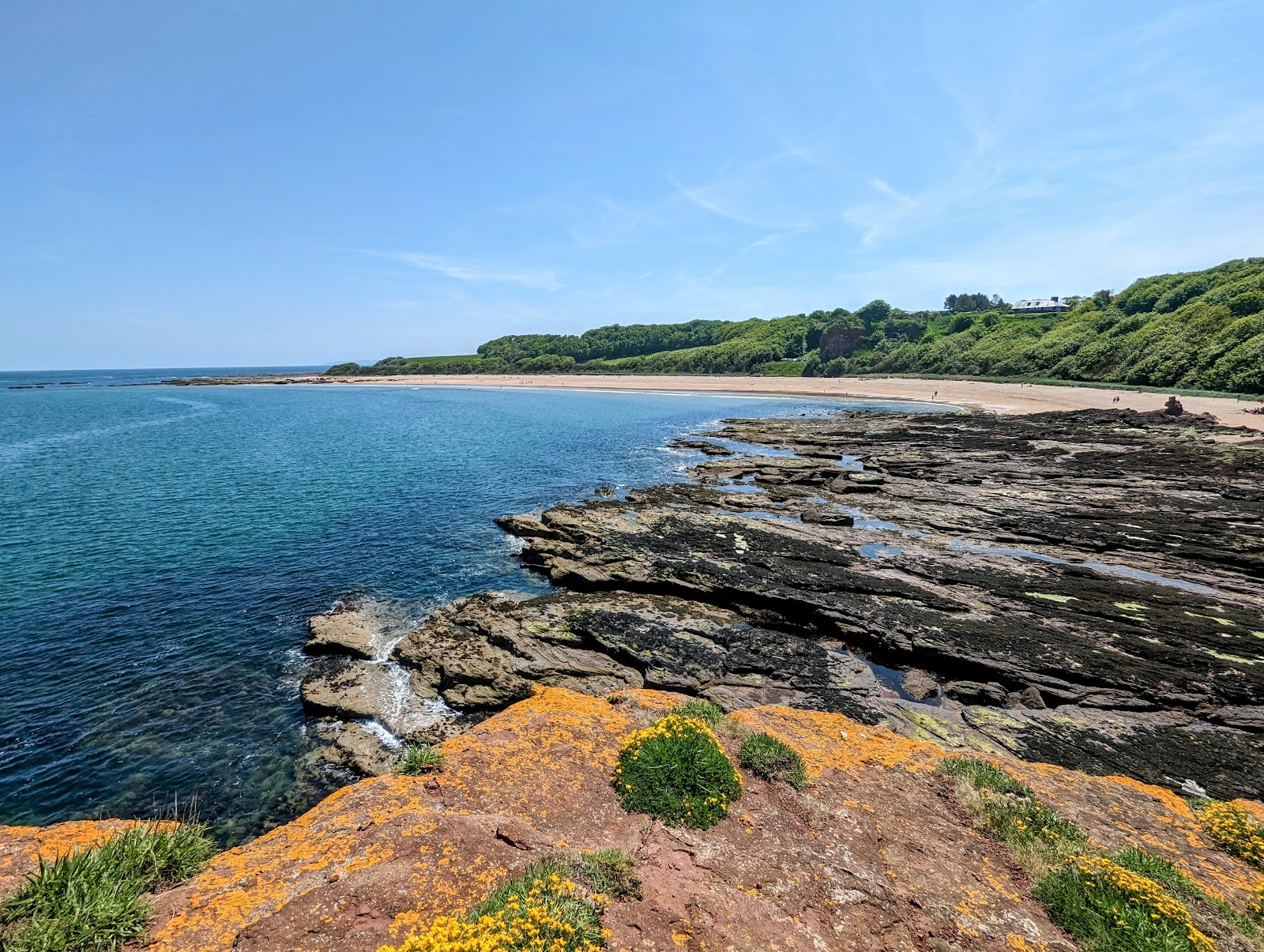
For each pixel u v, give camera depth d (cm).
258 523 3481
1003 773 1114
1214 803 1105
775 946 663
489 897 666
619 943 634
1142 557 2830
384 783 952
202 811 1400
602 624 2098
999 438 5797
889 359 15000
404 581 2680
